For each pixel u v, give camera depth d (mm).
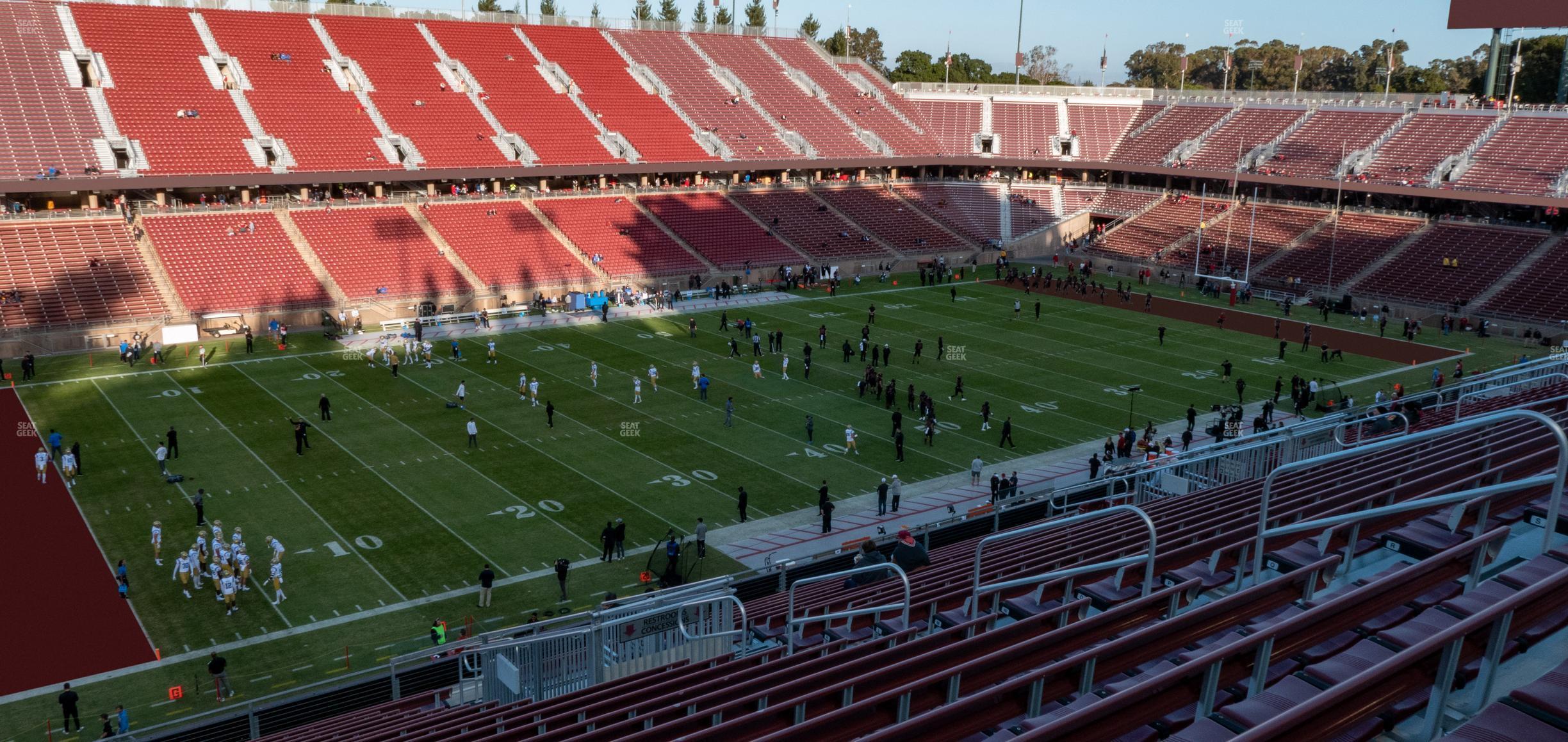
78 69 68312
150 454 40188
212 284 60656
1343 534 13750
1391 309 71125
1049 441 44406
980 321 67438
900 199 95625
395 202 73500
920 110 104812
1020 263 90312
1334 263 78250
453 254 70000
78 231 61219
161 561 31547
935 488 38875
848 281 80625
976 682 10797
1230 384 53281
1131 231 91750
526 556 32469
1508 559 11164
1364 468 20844
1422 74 157000
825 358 57156
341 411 46031
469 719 16984
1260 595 10930
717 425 45531
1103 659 9586
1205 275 80750
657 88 92188
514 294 68125
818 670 13539
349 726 20094
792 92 99750
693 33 102562
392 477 38625
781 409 48031
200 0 77938
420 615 28734
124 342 53750
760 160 87125
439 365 54031
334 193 76125
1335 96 95125
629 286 71312
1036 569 18266
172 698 24516
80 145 63594
